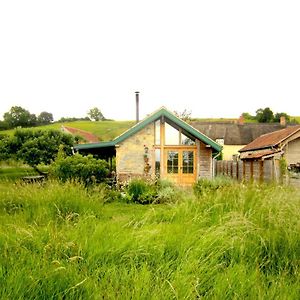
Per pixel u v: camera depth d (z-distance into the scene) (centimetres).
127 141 2003
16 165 3011
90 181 1459
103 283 305
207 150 2011
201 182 1396
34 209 615
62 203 635
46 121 11119
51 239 390
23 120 9581
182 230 436
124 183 1579
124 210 914
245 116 8656
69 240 396
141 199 1177
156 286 297
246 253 394
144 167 1998
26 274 293
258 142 3111
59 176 1447
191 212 554
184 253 375
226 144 4503
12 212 630
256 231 430
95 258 359
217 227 439
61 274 301
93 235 402
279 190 600
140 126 1986
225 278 321
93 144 1998
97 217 611
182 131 2017
